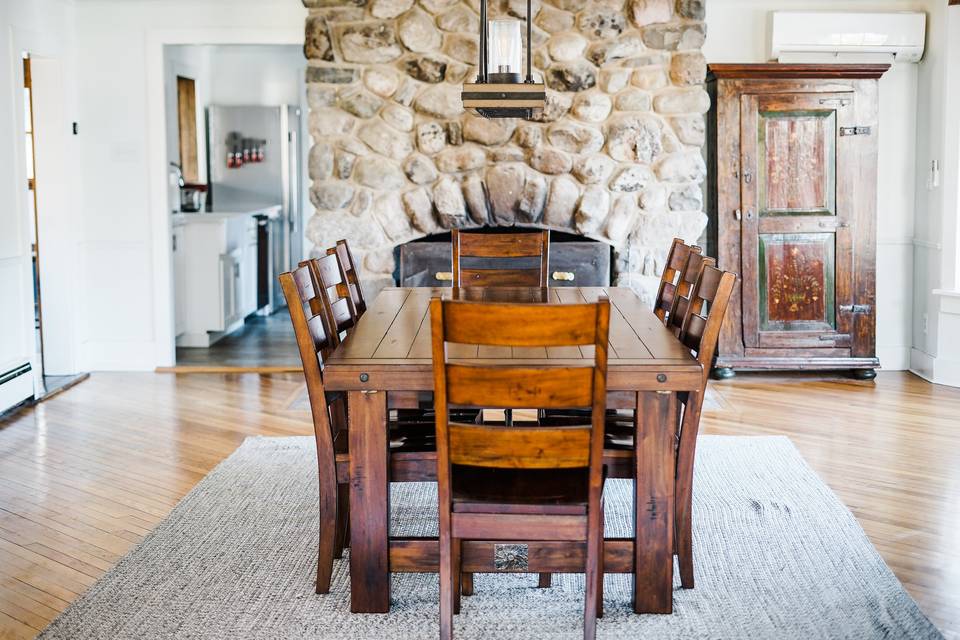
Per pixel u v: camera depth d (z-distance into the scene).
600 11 5.85
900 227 6.38
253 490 4.09
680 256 3.83
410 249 6.00
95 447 4.73
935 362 6.05
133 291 6.47
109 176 6.37
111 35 6.27
